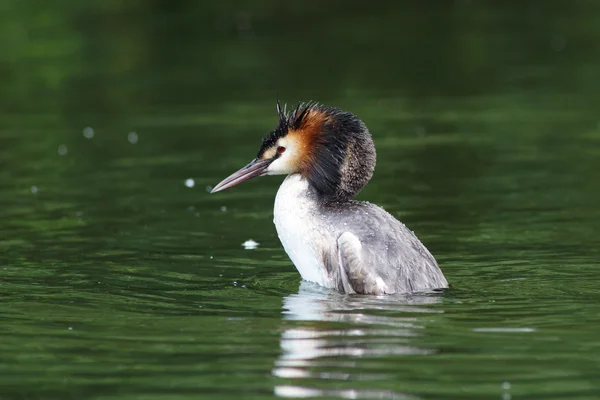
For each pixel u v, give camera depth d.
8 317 10.99
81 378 9.15
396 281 11.72
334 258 12.05
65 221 15.63
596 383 8.84
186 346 9.95
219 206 16.67
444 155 19.53
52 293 11.97
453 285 12.04
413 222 15.32
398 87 25.44
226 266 13.29
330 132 12.77
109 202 16.80
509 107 23.27
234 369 9.30
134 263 13.42
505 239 14.30
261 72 27.33
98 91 25.78
